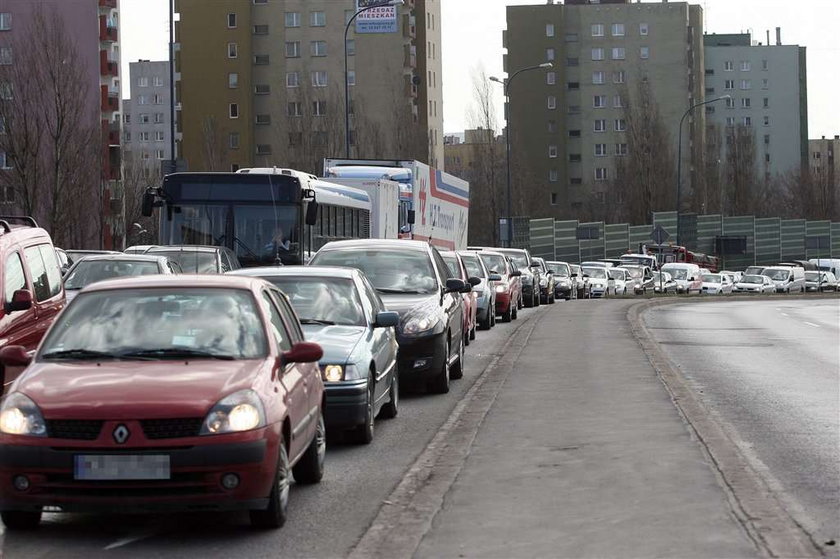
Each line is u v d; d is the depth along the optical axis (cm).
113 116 10394
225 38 13088
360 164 4962
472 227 12662
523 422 1595
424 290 2184
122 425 986
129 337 1131
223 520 1102
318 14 13225
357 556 915
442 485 1177
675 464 1257
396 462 1419
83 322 1155
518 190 13000
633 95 16362
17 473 989
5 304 1531
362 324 1669
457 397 2062
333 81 13225
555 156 16475
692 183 15788
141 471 983
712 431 1484
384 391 1709
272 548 994
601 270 8162
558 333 3375
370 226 4284
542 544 938
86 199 6512
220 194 3244
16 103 6162
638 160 13400
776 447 1454
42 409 998
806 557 880
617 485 1153
